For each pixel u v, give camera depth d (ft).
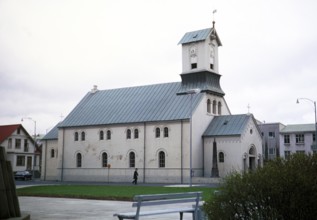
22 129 307.99
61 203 86.69
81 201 91.91
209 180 185.78
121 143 217.77
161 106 213.66
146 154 207.51
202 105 204.44
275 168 32.94
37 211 70.49
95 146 228.02
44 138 259.39
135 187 148.66
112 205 81.76
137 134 213.05
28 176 264.52
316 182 31.68
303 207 30.55
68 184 185.57
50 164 254.88
